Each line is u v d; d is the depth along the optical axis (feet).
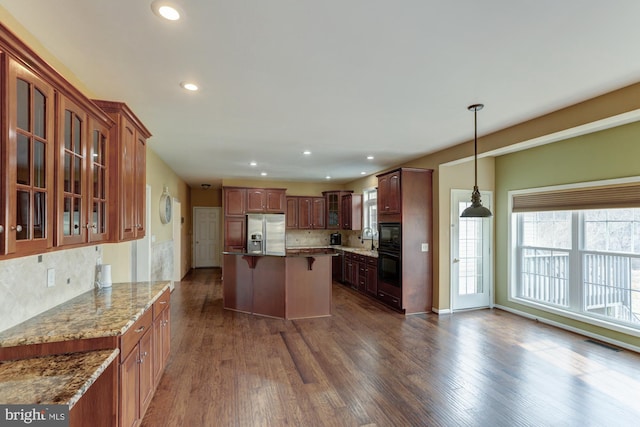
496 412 7.99
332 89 8.78
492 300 17.67
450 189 16.66
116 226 7.77
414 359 11.00
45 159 5.22
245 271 16.60
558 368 10.32
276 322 15.01
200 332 13.60
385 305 18.21
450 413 7.95
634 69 7.59
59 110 5.56
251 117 11.07
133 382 6.62
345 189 29.09
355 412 7.98
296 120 11.41
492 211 17.58
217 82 8.32
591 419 7.72
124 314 6.66
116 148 7.82
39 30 6.01
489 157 17.48
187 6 5.33
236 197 24.40
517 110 10.36
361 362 10.77
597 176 12.71
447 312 16.60
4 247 4.23
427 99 9.48
